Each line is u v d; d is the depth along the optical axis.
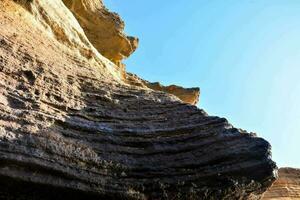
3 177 10.88
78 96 15.56
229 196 13.14
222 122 15.12
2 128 11.84
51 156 11.97
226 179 13.20
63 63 17.94
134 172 12.96
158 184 12.77
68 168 11.98
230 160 13.66
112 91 17.00
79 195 11.75
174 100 17.28
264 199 34.94
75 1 33.97
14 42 16.56
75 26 25.06
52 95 14.74
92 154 12.85
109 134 13.99
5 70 14.43
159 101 16.72
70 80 16.47
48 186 11.38
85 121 14.20
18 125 12.31
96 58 24.55
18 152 11.44
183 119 15.45
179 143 14.29
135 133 14.34
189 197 12.84
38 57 16.72
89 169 12.35
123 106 15.94
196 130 14.84
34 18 20.77
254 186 13.39
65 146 12.56
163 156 13.73
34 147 11.88
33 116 12.96
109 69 27.09
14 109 12.89
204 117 15.48
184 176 13.14
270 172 13.57
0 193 10.91
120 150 13.52
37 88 14.59
